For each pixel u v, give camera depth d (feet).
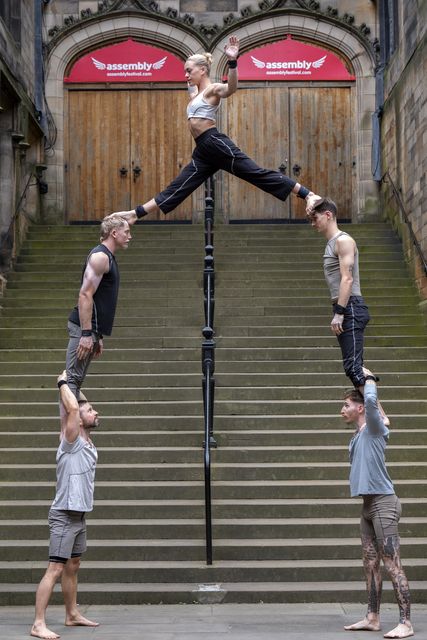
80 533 24.54
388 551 23.61
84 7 67.62
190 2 67.72
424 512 32.22
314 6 67.21
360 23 67.31
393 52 62.13
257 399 39.93
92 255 24.25
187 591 27.89
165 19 67.31
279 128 67.67
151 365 42.50
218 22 67.77
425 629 24.30
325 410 38.91
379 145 65.57
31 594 27.81
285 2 67.31
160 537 30.99
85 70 67.87
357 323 24.94
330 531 31.12
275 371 42.42
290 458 35.27
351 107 67.62
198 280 51.62
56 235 60.13
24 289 52.70
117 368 42.47
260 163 67.41
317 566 29.04
